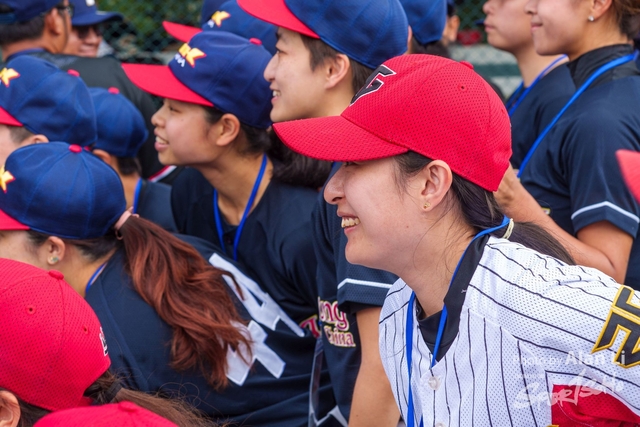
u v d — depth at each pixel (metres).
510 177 1.91
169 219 2.96
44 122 2.75
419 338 1.43
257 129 2.46
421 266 1.39
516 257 1.31
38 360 1.43
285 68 2.16
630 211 2.15
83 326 1.50
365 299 1.81
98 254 2.17
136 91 3.52
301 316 2.39
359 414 1.85
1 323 1.43
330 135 1.37
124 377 2.01
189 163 2.50
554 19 2.39
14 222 2.13
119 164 2.96
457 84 1.33
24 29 3.39
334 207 1.89
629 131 2.19
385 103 1.34
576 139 2.23
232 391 2.14
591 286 1.25
